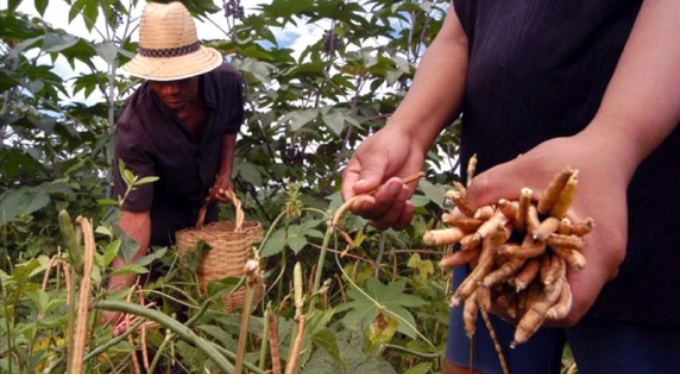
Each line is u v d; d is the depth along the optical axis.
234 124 2.46
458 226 0.69
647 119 0.71
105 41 2.51
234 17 2.86
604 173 0.67
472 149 1.10
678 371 0.90
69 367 0.65
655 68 0.73
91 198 2.80
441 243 0.67
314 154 2.93
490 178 0.70
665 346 0.90
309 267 2.31
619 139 0.70
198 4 2.83
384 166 1.02
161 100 2.17
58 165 2.97
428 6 2.84
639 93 0.72
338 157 2.73
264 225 2.62
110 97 2.69
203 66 2.16
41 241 2.32
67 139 2.91
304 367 0.86
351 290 1.18
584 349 0.94
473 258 0.67
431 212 2.34
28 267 1.00
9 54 2.29
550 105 0.96
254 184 2.58
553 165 0.67
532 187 0.68
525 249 0.62
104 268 1.02
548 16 0.96
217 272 2.04
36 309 1.05
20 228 2.35
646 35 0.76
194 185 2.35
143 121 2.17
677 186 0.90
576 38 0.93
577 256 0.61
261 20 2.88
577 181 0.65
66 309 1.21
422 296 1.67
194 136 2.28
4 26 2.55
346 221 1.70
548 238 0.62
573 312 0.64
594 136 0.70
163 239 2.40
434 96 1.10
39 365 1.00
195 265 2.00
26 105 2.88
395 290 1.19
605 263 0.65
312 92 2.90
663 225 0.90
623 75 0.75
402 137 1.05
